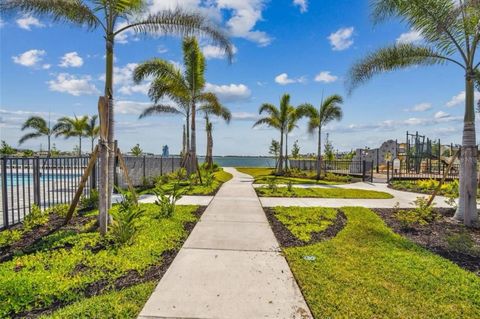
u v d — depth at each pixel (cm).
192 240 512
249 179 1859
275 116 2314
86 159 1017
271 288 334
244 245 488
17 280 322
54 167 1073
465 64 700
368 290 328
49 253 425
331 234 565
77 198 592
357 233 562
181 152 2422
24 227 554
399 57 791
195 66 1526
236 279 357
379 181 1845
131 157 1277
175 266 395
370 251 459
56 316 268
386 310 288
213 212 760
